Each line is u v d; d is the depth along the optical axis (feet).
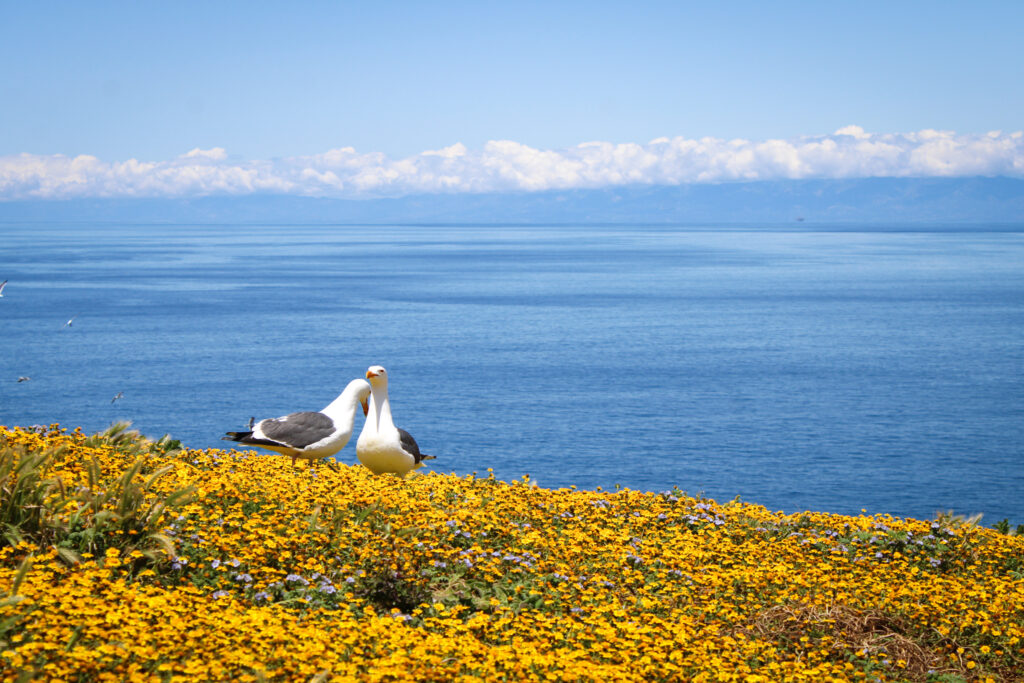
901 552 41.34
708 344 334.44
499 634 26.35
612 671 22.85
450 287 582.35
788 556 38.45
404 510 35.58
